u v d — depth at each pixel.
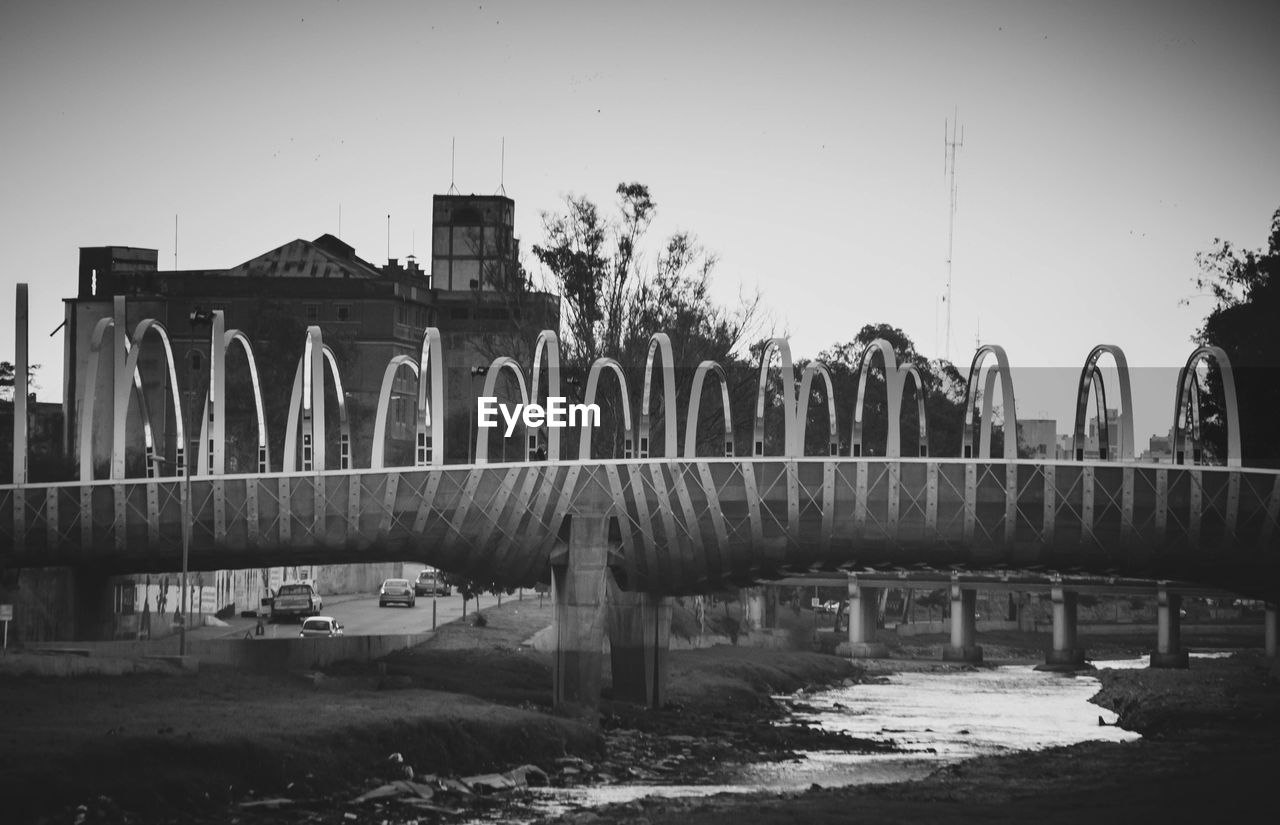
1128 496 82.38
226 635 113.62
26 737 58.97
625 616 98.31
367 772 64.62
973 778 69.62
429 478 85.56
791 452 86.75
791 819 56.16
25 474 86.12
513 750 73.25
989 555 83.94
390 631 120.25
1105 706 119.06
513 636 121.00
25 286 87.06
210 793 57.69
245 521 84.62
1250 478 81.94
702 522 86.25
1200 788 63.66
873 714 111.19
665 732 88.56
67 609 91.75
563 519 87.56
